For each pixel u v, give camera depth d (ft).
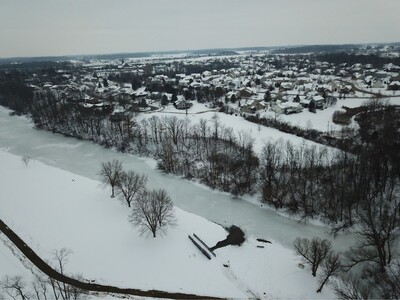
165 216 214.07
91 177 298.35
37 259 190.29
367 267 176.04
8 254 194.49
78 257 189.98
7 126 479.82
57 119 456.45
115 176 244.42
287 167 269.85
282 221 228.63
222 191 270.46
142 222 206.90
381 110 423.23
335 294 159.84
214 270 178.50
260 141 336.70
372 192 234.38
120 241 200.44
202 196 265.75
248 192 261.24
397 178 244.42
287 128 381.81
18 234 212.84
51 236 208.44
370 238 178.09
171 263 183.73
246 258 187.83
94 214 228.63
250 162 281.13
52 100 529.45
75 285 171.32
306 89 609.01
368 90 609.42
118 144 375.04
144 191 222.07
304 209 232.73
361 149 295.69
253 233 214.28
